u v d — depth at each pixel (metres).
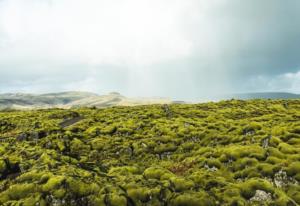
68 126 87.69
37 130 65.50
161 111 102.38
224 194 32.06
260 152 42.06
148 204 30.25
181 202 29.95
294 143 46.59
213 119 84.69
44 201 29.66
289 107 113.12
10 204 29.33
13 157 40.25
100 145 63.91
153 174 37.06
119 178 35.56
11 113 133.25
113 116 96.69
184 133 64.56
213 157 45.22
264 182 33.38
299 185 35.62
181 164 48.50
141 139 65.44
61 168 35.75
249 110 104.56
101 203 29.34
